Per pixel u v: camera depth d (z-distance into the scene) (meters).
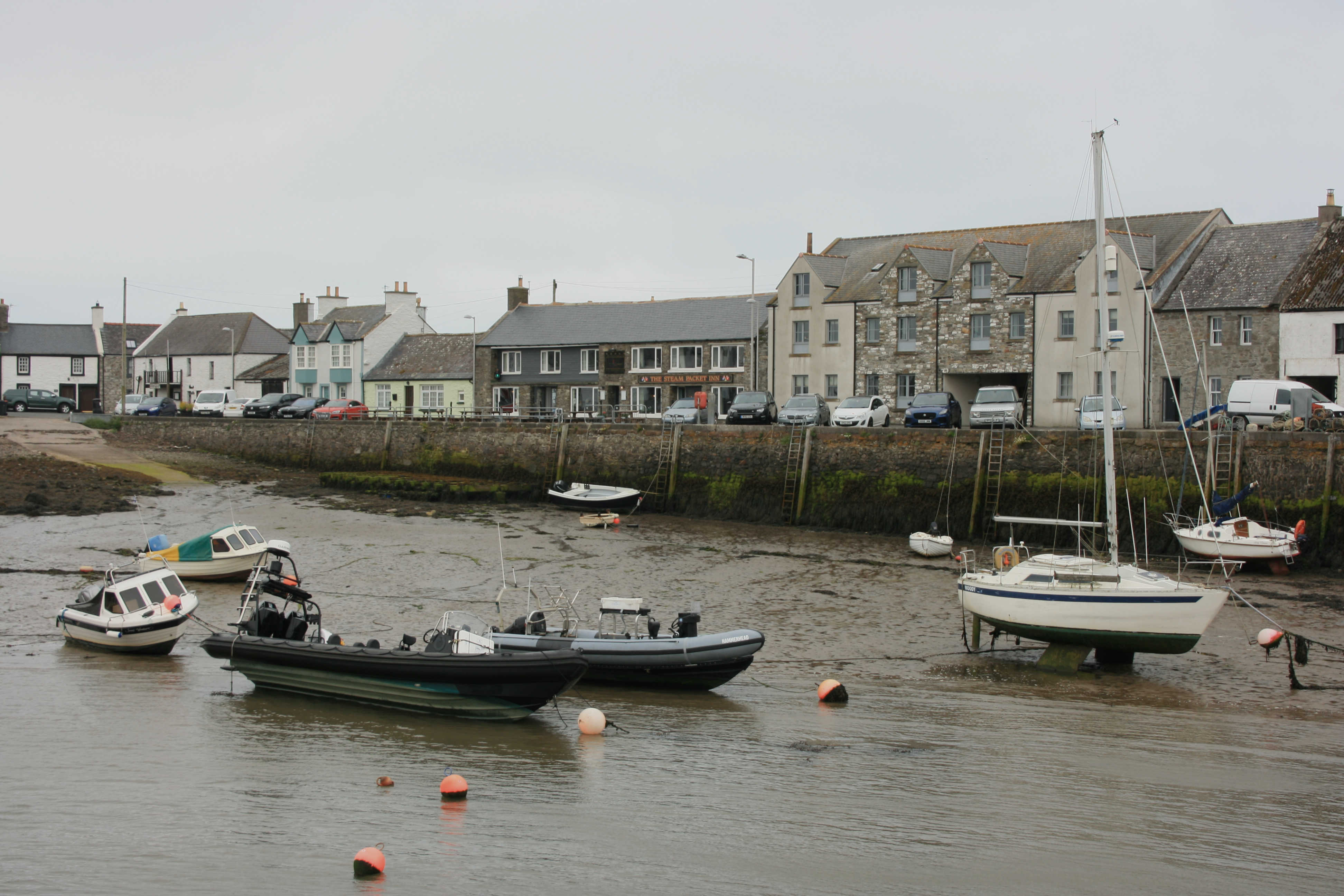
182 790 13.68
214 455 53.22
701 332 57.53
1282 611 24.92
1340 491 29.55
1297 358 40.19
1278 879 11.53
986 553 33.09
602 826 12.75
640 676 18.81
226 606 25.16
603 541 34.78
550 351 63.03
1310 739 16.58
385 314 73.50
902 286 49.50
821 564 31.06
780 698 18.70
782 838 12.43
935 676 20.39
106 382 85.56
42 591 25.94
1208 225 46.09
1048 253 47.50
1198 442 31.84
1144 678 20.30
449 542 33.78
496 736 16.27
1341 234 42.06
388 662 16.70
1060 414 44.88
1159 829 12.88
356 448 51.03
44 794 13.41
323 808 13.21
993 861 11.87
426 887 11.05
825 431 38.56
